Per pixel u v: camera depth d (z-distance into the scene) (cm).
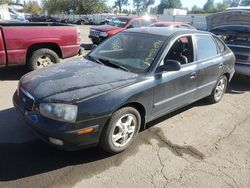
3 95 548
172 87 413
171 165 349
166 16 3431
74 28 715
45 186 297
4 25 681
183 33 454
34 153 351
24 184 298
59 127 304
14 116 451
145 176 325
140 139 405
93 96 319
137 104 368
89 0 6538
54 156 347
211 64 503
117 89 338
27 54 657
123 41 451
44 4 7819
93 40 1319
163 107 413
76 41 725
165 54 405
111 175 322
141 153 370
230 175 338
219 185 319
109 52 442
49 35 668
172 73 411
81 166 333
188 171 340
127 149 376
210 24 895
